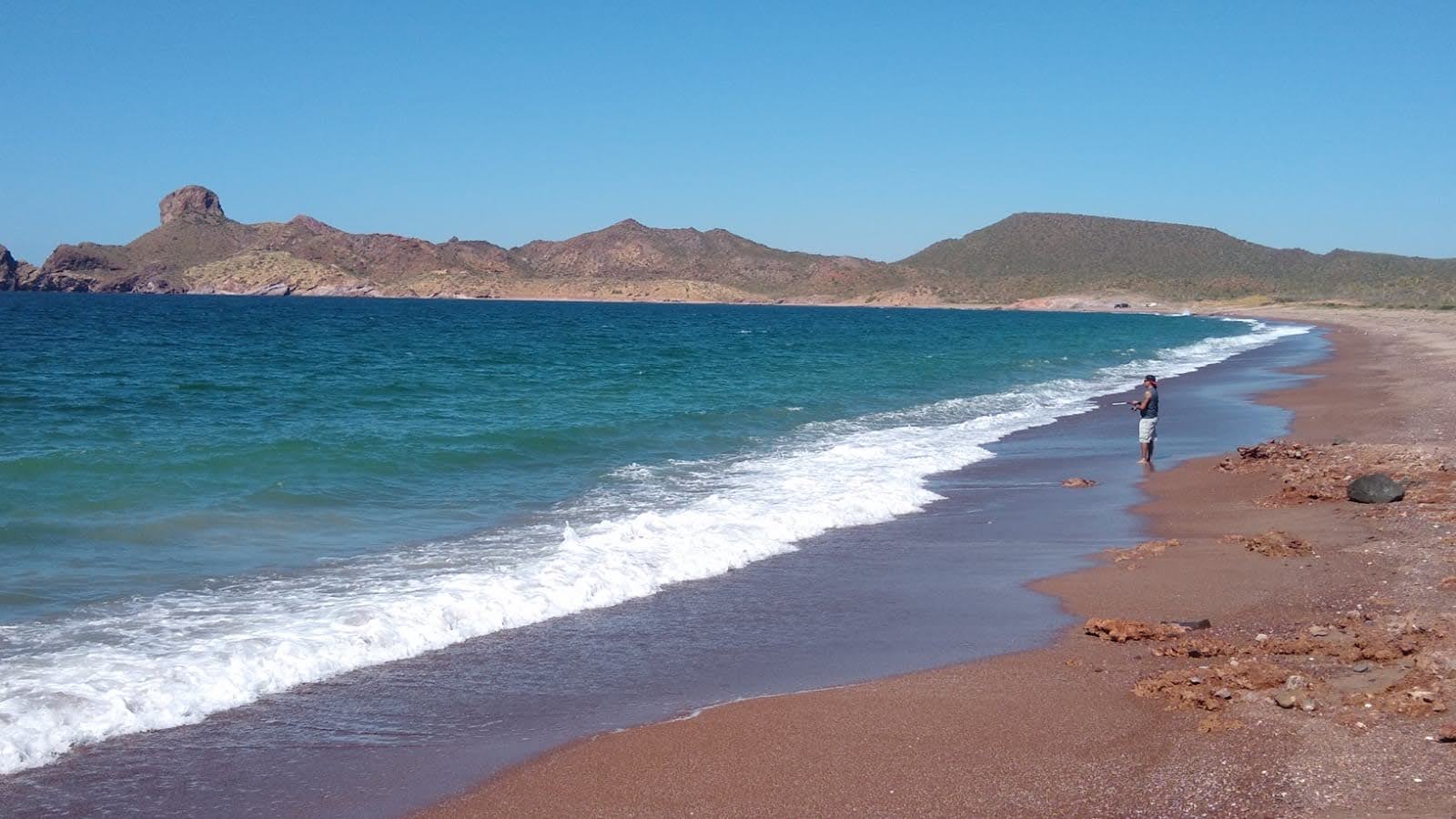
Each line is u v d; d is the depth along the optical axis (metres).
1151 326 107.62
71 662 7.53
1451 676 7.07
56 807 5.71
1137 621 9.23
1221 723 6.64
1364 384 33.66
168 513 12.66
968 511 14.68
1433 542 11.52
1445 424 22.23
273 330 71.25
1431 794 5.52
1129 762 6.23
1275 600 9.82
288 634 8.29
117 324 75.19
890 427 23.81
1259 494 15.44
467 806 5.84
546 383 32.84
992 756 6.39
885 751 6.52
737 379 36.00
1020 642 8.86
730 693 7.64
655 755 6.50
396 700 7.39
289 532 12.16
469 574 10.31
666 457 18.62
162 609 8.99
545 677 7.92
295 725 6.91
